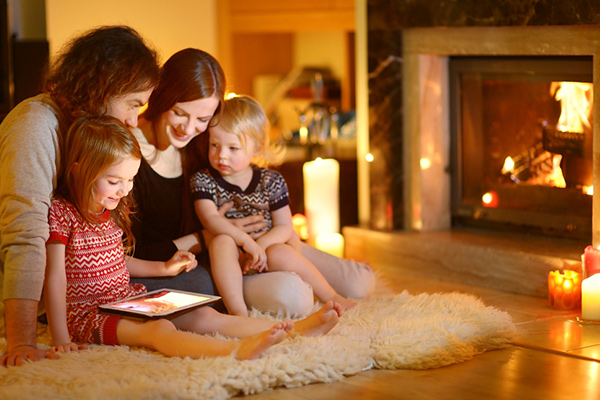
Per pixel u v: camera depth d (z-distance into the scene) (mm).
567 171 2713
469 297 2365
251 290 2307
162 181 2373
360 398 1729
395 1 3035
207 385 1704
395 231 3164
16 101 3430
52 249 1954
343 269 2531
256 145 2412
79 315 2049
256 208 2453
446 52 2932
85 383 1699
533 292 2639
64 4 3555
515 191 2926
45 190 1930
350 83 4727
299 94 4828
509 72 2846
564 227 2729
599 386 1786
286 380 1787
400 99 3133
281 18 4422
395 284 2883
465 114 3094
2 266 2033
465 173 3131
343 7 4285
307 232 3445
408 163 3150
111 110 2053
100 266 2061
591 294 2297
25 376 1754
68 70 2020
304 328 1996
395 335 1988
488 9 2680
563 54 2531
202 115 2240
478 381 1828
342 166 3732
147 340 1959
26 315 1880
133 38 2051
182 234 2447
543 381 1824
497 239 2900
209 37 3877
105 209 2072
